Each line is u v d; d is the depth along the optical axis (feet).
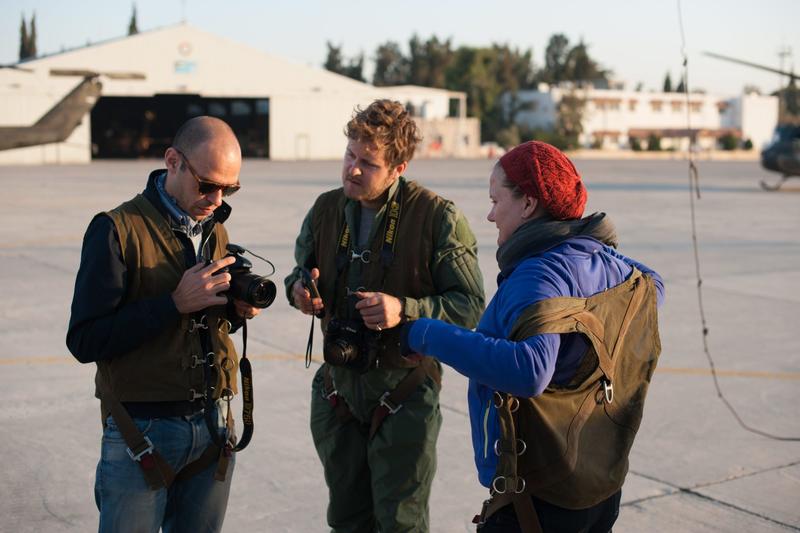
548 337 6.66
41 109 136.56
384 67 320.50
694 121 272.10
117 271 8.16
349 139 9.54
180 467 8.61
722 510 13.35
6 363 20.30
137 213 8.43
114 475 8.36
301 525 12.57
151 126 167.94
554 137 237.86
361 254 9.80
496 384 6.63
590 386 7.15
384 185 9.57
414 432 9.63
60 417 16.75
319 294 10.00
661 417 17.66
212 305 8.21
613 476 7.19
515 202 7.43
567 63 303.48
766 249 43.45
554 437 7.01
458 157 190.49
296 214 56.49
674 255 40.91
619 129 260.01
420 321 7.19
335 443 10.07
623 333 7.30
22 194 69.87
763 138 282.97
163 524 9.15
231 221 51.70
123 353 8.16
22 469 14.20
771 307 28.99
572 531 7.22
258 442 15.78
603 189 87.30
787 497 13.88
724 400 18.83
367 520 10.33
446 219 9.73
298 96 158.30
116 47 144.97
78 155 138.41
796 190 88.07
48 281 30.83
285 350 22.13
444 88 287.07
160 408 8.39
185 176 8.33
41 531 12.09
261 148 166.61
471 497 13.67
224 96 153.17
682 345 23.68
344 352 9.21
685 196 78.48
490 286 32.01
